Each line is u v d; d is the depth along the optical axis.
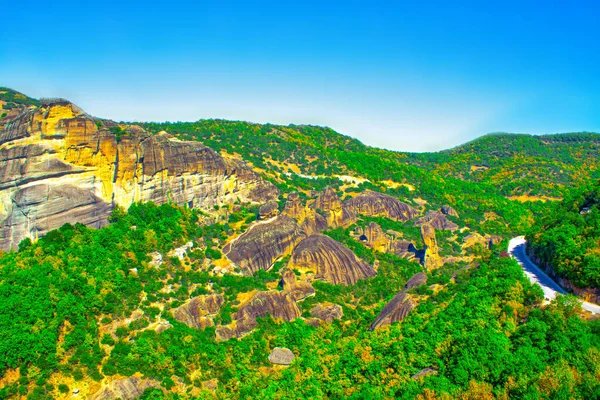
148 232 100.94
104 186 104.50
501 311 77.00
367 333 86.75
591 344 64.62
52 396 69.00
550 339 67.31
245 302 95.75
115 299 84.44
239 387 76.62
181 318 87.88
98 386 71.62
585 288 81.56
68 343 74.50
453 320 78.38
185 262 101.19
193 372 78.38
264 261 111.25
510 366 63.62
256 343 88.31
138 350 76.69
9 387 68.12
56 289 80.19
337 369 76.25
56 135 100.12
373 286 112.69
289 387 75.38
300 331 92.00
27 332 72.94
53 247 91.50
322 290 107.81
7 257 90.31
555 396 55.84
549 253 95.75
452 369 66.06
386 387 68.44
